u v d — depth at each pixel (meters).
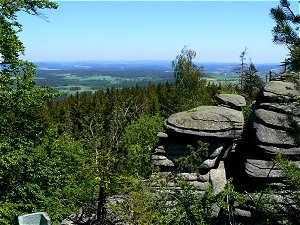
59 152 17.75
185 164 15.53
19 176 15.45
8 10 15.08
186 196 12.28
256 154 17.23
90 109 56.97
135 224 10.73
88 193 14.17
